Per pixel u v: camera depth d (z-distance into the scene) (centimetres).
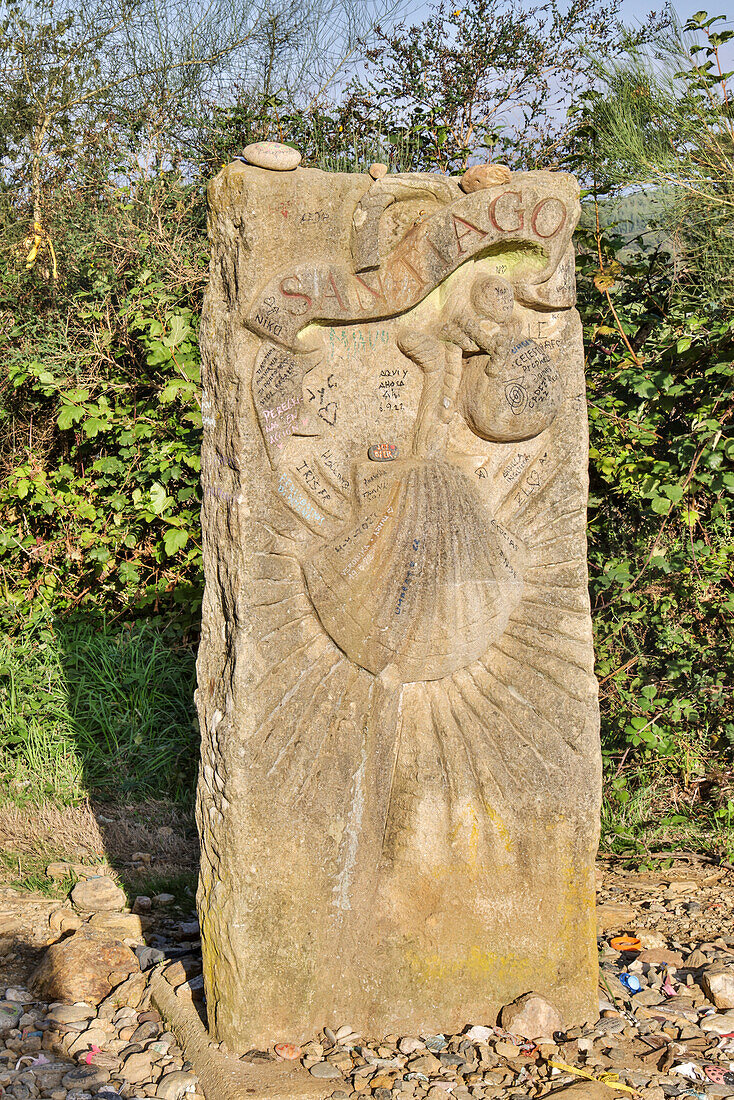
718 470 411
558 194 265
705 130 437
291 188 249
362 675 263
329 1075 242
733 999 279
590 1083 239
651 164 436
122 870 376
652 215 497
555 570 276
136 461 514
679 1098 237
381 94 659
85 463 563
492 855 271
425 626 264
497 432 267
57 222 719
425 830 268
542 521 276
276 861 256
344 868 262
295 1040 260
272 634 255
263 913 255
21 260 733
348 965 264
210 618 265
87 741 450
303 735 257
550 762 273
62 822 404
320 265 252
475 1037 263
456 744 270
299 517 258
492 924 271
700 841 400
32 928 328
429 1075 247
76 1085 238
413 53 666
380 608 261
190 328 496
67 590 541
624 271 454
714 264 442
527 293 267
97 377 538
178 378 504
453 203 260
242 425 250
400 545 262
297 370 254
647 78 443
